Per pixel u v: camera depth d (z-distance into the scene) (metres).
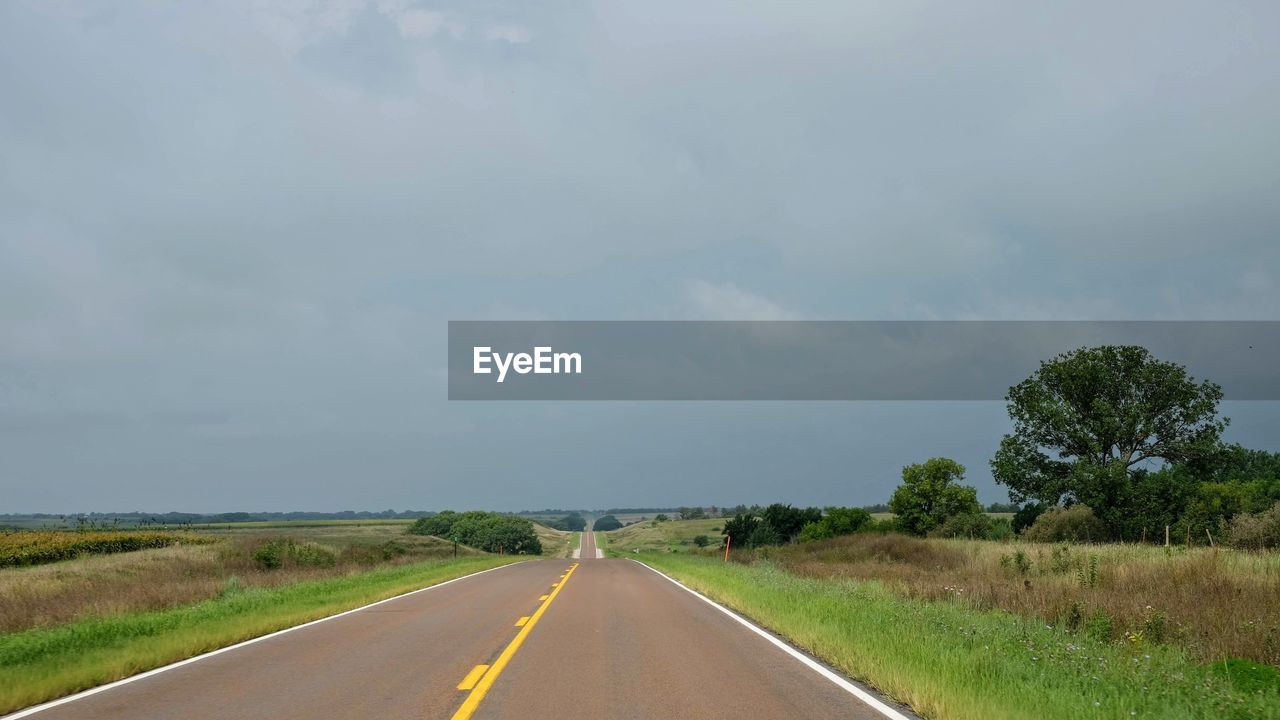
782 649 13.01
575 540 189.75
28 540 42.75
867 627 13.38
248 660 12.13
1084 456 58.69
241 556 38.59
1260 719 8.20
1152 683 9.34
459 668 11.29
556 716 8.43
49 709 8.87
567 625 16.25
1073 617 14.96
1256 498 68.75
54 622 16.28
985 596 19.03
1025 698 8.39
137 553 39.66
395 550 58.50
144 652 12.02
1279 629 12.64
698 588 26.08
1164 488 55.16
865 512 85.44
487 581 30.48
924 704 8.36
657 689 9.80
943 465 80.94
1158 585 18.70
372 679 10.50
